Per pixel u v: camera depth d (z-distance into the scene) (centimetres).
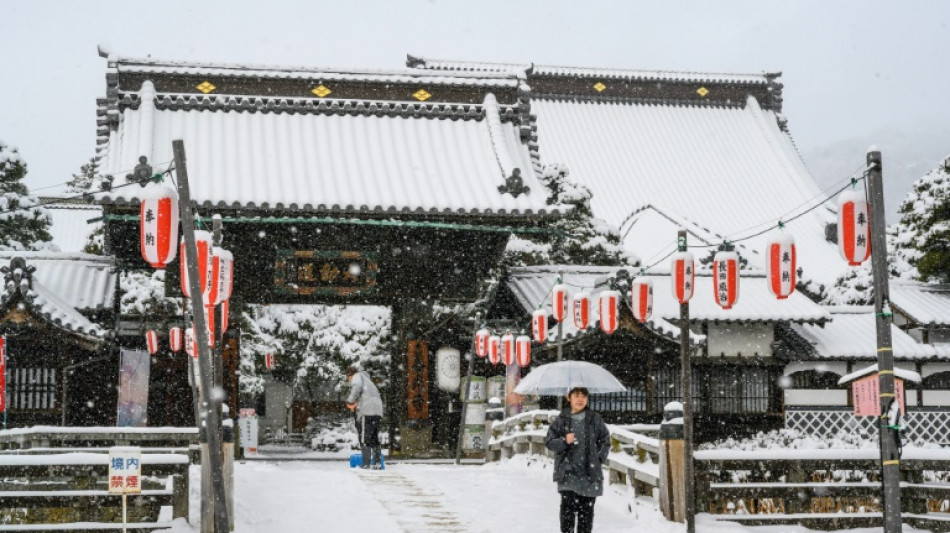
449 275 2950
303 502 1464
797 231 5209
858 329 3328
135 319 2775
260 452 3675
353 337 4159
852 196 1216
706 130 5938
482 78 3291
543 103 5931
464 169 3056
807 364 3206
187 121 3062
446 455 2916
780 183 5603
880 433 1159
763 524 1315
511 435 2244
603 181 5559
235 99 3125
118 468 1073
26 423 2561
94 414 2684
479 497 1559
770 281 1658
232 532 1234
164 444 1766
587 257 3434
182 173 1079
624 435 1535
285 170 2936
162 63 3114
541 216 2884
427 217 2856
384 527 1299
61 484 1427
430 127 3198
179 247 1482
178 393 2753
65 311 2588
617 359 2900
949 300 3419
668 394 2920
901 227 3744
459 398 2955
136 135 2977
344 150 3062
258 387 4034
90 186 2806
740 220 5384
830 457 1336
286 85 3177
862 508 1357
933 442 3244
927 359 3212
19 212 3503
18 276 2511
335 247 2894
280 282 2853
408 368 2869
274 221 2819
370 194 2873
